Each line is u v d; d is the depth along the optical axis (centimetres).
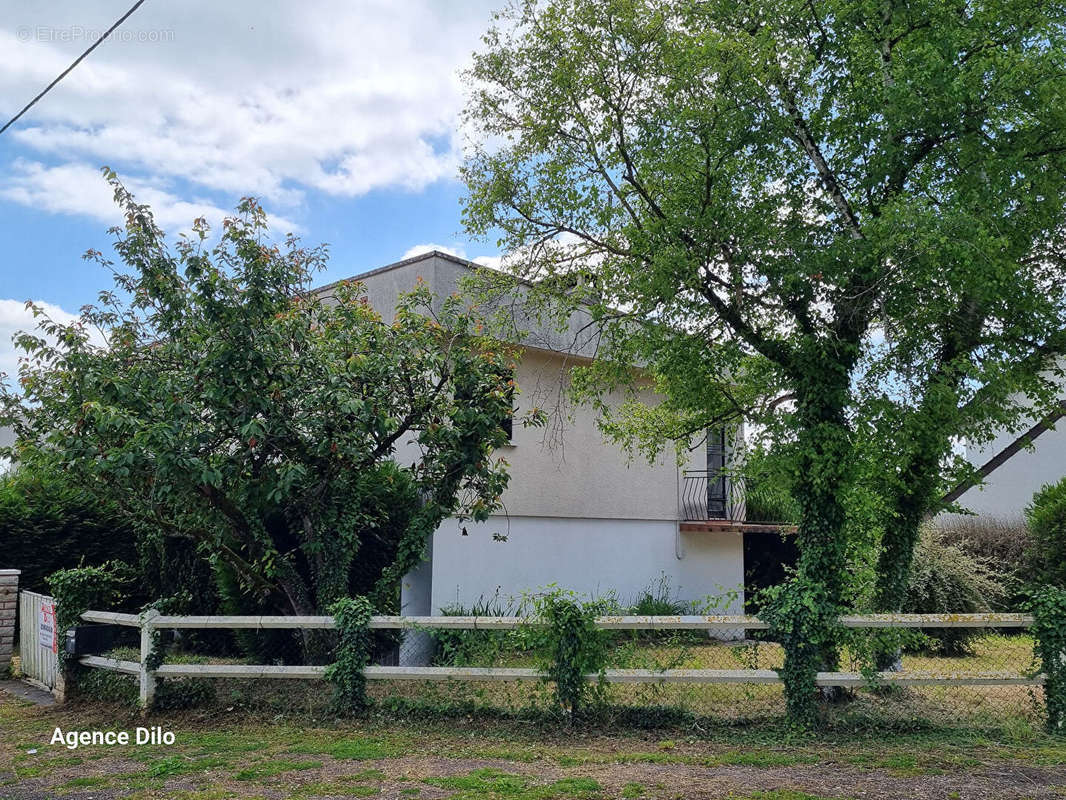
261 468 916
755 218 908
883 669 808
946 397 820
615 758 686
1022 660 878
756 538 1991
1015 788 607
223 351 866
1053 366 1000
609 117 1012
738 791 596
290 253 988
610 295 1041
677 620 790
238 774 635
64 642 923
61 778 629
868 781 623
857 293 873
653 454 1230
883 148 902
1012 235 888
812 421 891
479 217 1105
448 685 837
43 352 911
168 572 1232
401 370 942
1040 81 819
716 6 1003
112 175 948
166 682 845
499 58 1074
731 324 943
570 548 1545
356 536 1004
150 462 857
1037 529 1697
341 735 757
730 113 896
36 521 1330
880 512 966
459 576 1365
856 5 941
